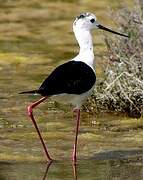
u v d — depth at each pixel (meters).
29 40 19.38
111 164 10.91
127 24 14.08
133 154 11.38
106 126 12.87
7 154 11.39
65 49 18.45
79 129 12.70
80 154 11.42
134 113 13.49
